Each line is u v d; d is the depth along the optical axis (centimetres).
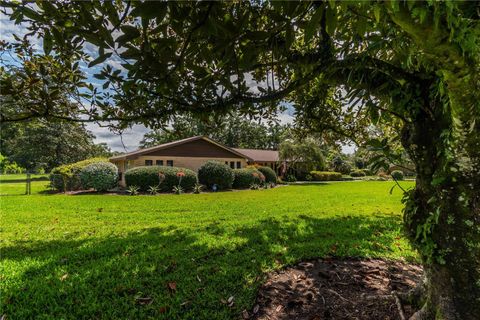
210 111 210
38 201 869
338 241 412
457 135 131
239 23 115
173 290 260
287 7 104
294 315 220
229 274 292
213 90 195
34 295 248
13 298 244
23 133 2270
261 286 267
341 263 328
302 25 115
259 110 269
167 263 323
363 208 742
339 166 2969
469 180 139
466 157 133
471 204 142
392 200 928
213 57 144
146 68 133
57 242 418
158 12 98
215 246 386
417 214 177
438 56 97
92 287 265
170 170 1278
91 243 411
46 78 195
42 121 222
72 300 241
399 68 157
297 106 315
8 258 345
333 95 319
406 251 367
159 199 944
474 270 144
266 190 1370
